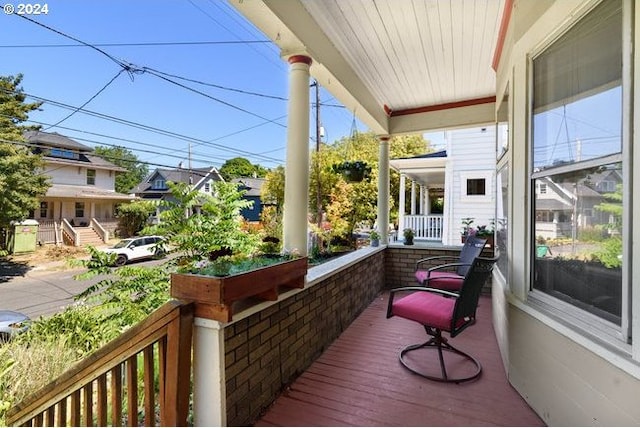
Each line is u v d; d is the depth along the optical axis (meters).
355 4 2.36
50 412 1.53
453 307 2.32
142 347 1.36
